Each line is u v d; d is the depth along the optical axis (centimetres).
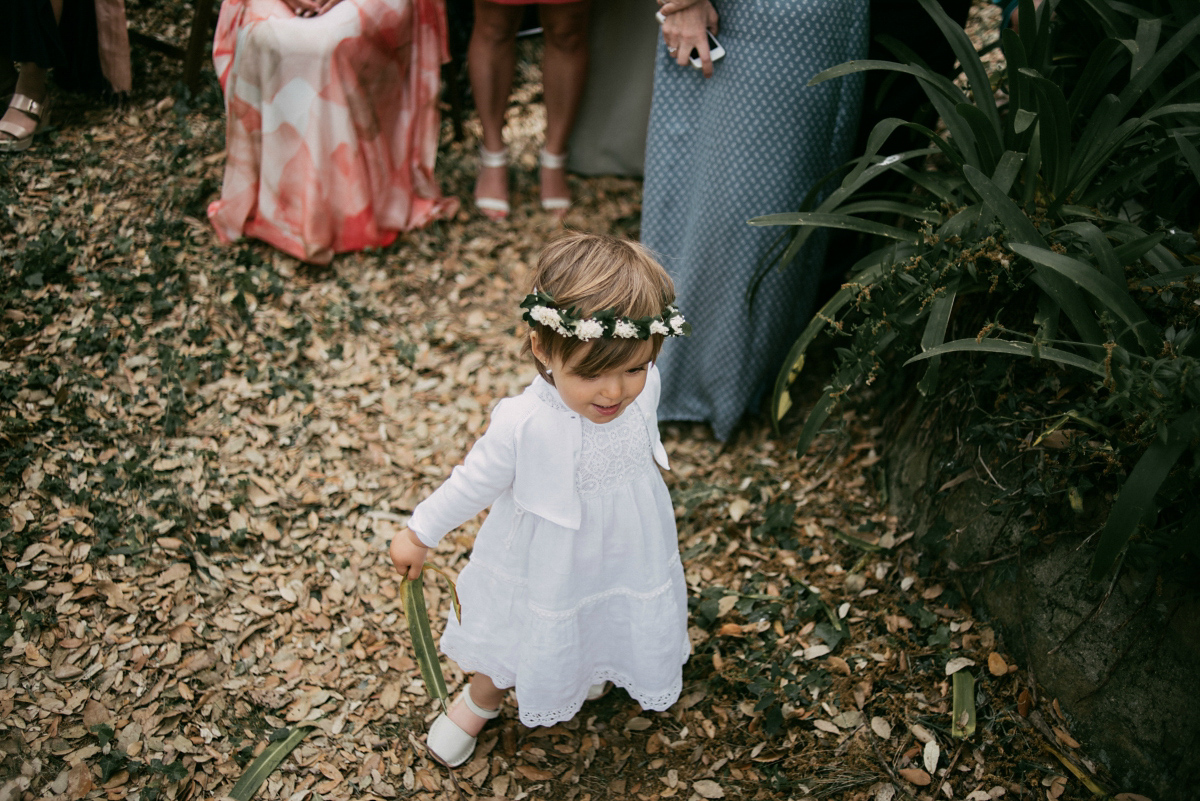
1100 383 174
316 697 209
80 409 255
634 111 366
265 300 307
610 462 159
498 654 178
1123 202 203
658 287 149
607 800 194
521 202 368
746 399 273
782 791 192
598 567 169
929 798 186
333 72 295
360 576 238
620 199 375
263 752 196
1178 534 155
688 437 286
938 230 199
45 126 335
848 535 243
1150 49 187
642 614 176
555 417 154
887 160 208
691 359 273
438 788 195
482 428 283
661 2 226
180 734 196
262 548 239
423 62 326
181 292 297
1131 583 176
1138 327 158
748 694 212
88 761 188
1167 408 150
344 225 322
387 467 267
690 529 254
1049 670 194
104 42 334
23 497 233
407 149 332
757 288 246
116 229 310
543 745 205
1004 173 184
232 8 298
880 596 227
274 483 256
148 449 254
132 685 203
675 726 208
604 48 354
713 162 240
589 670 187
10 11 303
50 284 287
